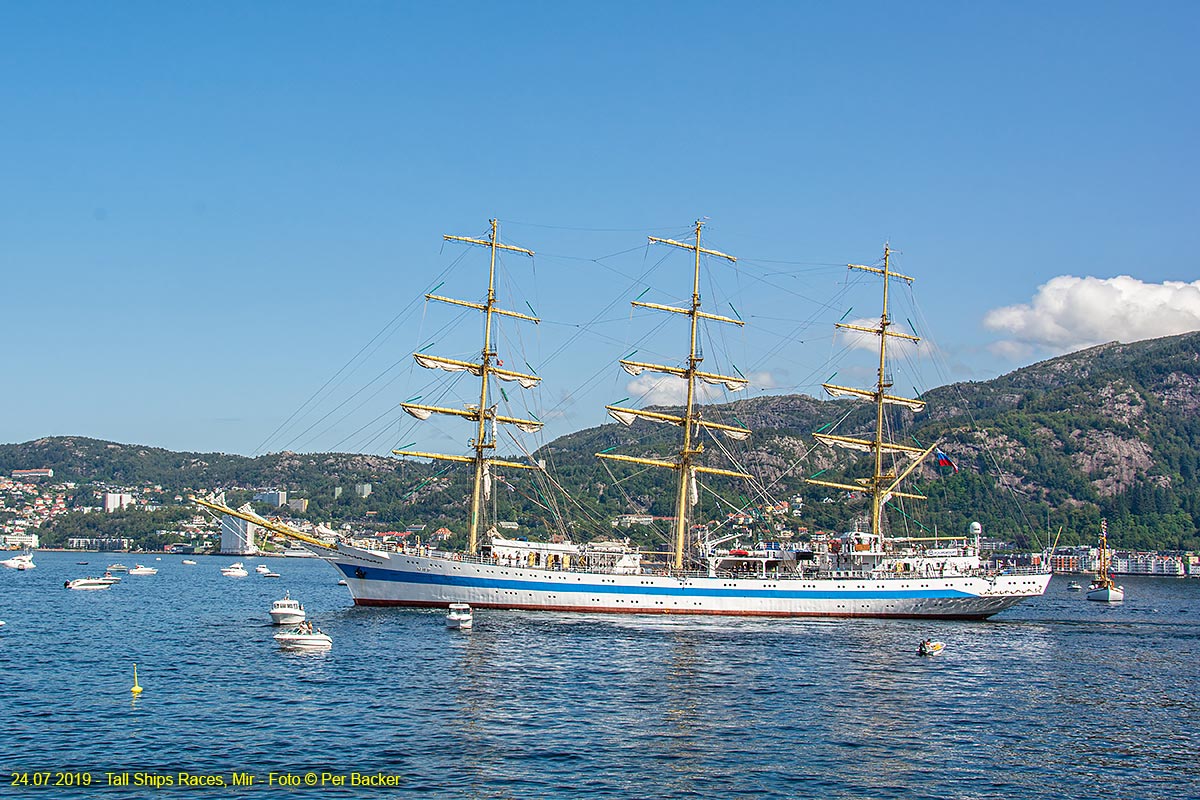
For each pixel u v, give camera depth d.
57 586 196.00
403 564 116.00
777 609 115.38
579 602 112.81
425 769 49.91
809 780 49.41
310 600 157.50
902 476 138.38
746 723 60.38
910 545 133.88
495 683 71.00
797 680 74.31
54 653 86.31
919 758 53.72
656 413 131.12
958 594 118.31
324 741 54.84
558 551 119.62
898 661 84.62
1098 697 71.56
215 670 76.38
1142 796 48.44
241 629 105.88
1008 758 54.22
